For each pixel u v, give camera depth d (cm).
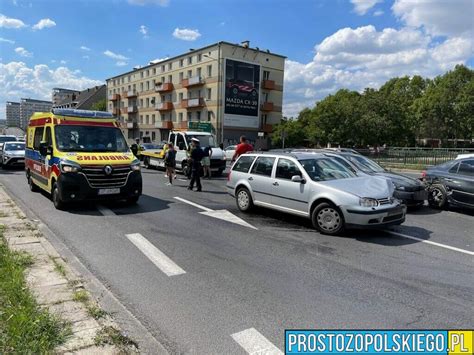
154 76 6188
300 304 392
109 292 416
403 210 672
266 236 664
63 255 543
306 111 5747
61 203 859
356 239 652
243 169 886
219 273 478
